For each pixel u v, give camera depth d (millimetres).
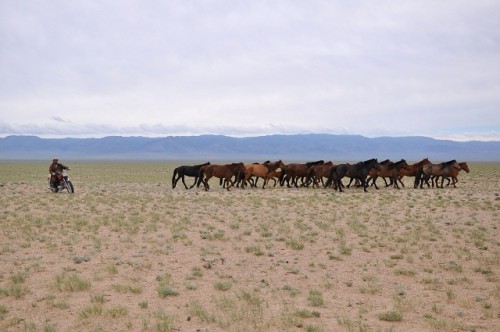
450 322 9336
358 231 19359
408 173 40000
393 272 13539
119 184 47156
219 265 14266
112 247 16453
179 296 11164
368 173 35656
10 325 9125
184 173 38812
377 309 10352
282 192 35562
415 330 9031
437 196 32250
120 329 8984
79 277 12289
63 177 34625
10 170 83375
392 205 27547
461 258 15078
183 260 14781
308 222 21875
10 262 14102
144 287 11867
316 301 10555
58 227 20000
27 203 27703
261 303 10602
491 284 12344
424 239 18078
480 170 82562
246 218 22969
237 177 40031
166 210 25344
